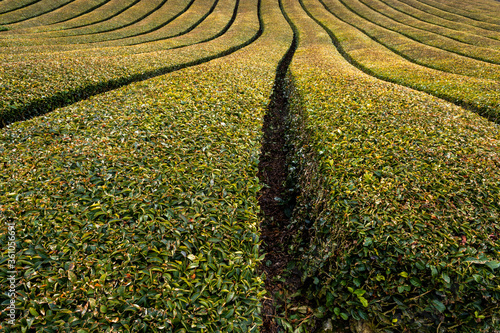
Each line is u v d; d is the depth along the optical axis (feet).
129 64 45.16
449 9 189.98
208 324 8.30
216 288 9.42
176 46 88.89
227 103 25.07
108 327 7.82
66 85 32.01
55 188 12.61
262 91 31.71
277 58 64.13
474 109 36.88
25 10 126.00
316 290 12.71
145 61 49.26
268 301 13.01
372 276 11.26
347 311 11.53
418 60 76.69
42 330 7.57
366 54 78.74
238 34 111.96
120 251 9.91
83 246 10.00
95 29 114.21
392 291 10.89
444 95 41.39
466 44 99.14
